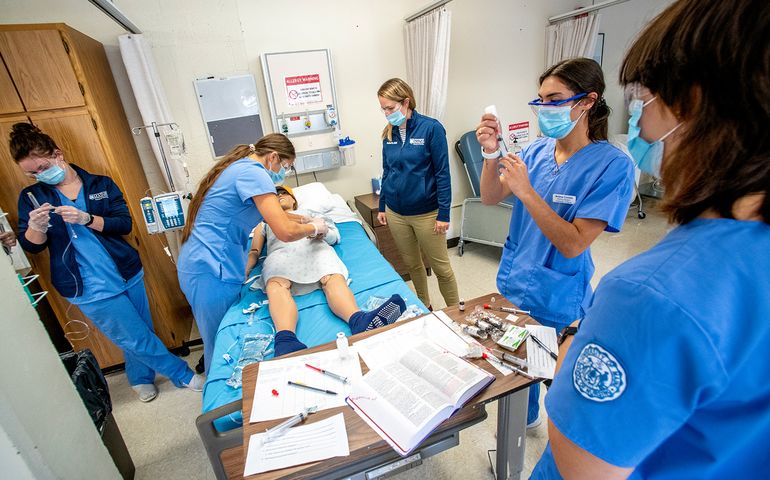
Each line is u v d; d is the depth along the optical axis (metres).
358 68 2.97
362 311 1.50
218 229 1.64
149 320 2.03
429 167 2.14
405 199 2.24
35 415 0.85
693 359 0.34
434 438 1.04
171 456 1.73
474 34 3.28
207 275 1.68
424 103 2.91
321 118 2.90
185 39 2.46
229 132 2.68
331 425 0.84
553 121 1.13
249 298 1.87
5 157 1.89
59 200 1.73
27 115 1.88
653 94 0.40
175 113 2.56
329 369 1.01
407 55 2.97
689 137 0.37
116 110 2.29
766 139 0.32
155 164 2.61
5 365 0.79
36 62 1.84
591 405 0.41
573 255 1.14
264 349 1.44
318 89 2.82
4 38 1.77
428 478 1.49
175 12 2.39
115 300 1.83
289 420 0.85
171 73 2.49
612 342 0.39
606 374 0.39
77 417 1.02
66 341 2.38
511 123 3.70
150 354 1.97
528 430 1.67
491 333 1.08
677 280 0.35
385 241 2.98
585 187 1.15
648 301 0.36
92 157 2.04
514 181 1.13
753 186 0.33
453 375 0.92
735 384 0.36
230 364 1.37
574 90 1.09
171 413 1.99
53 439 0.91
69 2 2.19
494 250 3.66
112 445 1.51
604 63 3.96
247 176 1.52
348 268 2.06
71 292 1.73
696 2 0.33
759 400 0.36
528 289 1.30
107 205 1.85
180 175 2.54
